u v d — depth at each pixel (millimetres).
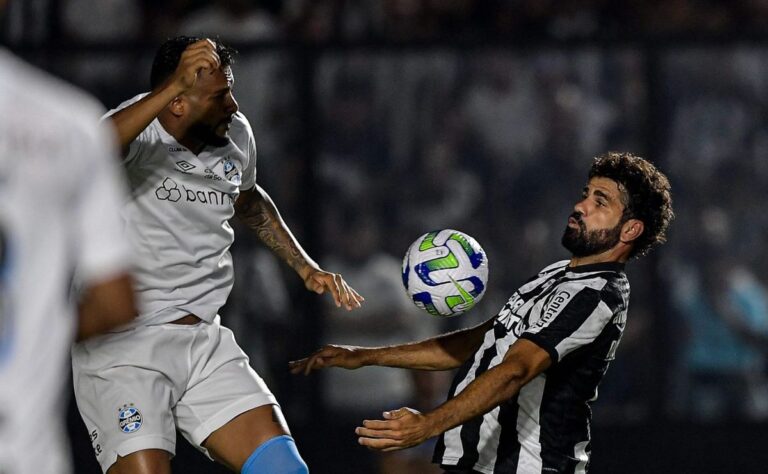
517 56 25672
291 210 25203
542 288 13781
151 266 13992
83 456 24031
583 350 13398
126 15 29047
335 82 25297
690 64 25938
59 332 7098
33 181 6961
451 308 14133
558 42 25688
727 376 25625
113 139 12273
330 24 29719
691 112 25969
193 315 14430
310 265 15703
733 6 30891
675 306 25656
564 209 25719
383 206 25375
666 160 25906
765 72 26047
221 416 14195
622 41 25766
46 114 7074
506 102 25641
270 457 13914
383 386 24891
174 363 14133
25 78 7090
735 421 25406
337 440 24719
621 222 13477
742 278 25859
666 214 13758
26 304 6914
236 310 24828
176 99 13648
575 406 13594
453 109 25547
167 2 29312
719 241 25844
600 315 13047
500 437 13508
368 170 25375
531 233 25609
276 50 25156
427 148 25500
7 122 6918
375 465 24719
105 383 13945
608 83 25844
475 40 25516
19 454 6906
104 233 7320
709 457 25359
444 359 14672
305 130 25203
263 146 25172
